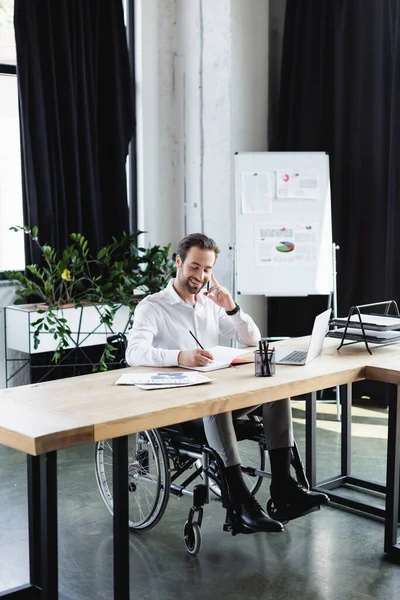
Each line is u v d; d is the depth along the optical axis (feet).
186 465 10.05
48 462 6.86
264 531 9.00
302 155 16.92
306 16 17.79
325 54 17.71
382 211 17.02
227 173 17.95
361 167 17.31
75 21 16.57
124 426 7.11
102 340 16.12
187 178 18.78
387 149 16.89
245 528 9.07
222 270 18.20
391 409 9.41
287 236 16.83
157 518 9.86
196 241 10.23
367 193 17.30
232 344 17.93
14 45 16.52
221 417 9.21
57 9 16.21
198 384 8.49
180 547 9.89
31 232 16.11
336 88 17.43
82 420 7.02
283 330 18.69
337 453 13.91
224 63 17.72
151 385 8.41
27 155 15.97
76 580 9.03
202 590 8.70
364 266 17.51
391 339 10.49
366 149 17.24
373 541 10.03
